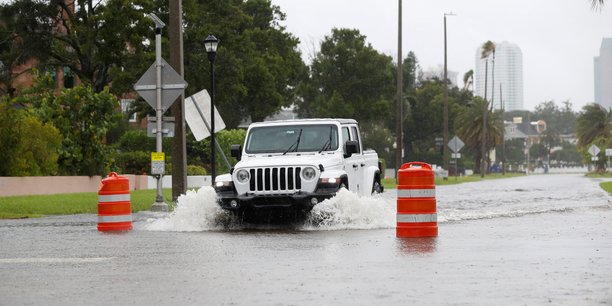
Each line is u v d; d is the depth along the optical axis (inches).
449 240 916.0
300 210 1157.7
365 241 917.2
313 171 1153.4
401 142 3742.6
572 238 927.7
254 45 4667.8
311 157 1192.8
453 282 582.2
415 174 970.1
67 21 4202.8
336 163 1192.8
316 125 1250.0
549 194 2429.9
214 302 517.3
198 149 3703.3
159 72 1670.8
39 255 821.2
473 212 1491.1
